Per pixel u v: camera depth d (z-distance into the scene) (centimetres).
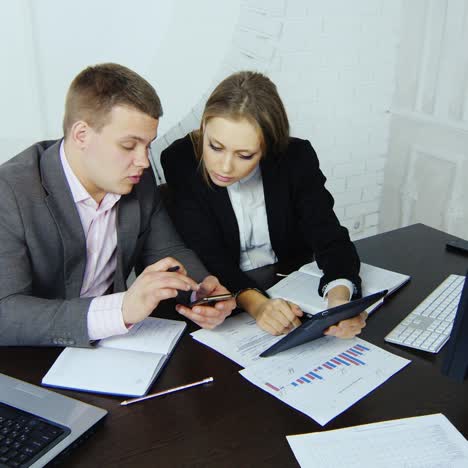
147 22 209
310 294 132
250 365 104
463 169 250
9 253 115
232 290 135
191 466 80
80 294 134
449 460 81
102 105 113
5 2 186
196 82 224
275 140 136
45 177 121
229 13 221
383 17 262
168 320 119
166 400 94
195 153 154
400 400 95
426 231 174
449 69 246
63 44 199
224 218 154
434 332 115
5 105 199
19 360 106
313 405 93
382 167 296
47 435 82
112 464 80
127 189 123
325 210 157
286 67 246
